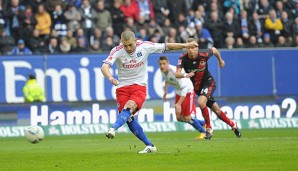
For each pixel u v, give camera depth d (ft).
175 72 195.72
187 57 197.26
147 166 114.93
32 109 241.35
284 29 301.22
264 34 297.94
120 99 138.41
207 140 189.16
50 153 149.89
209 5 301.02
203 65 197.47
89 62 245.65
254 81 256.73
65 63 243.81
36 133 156.25
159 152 141.18
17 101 240.94
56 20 277.85
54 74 243.40
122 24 283.38
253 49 256.73
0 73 239.50
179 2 299.38
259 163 115.96
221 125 252.01
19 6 277.85
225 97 254.06
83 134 243.19
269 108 258.16
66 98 244.01
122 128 247.70
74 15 277.85
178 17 295.48
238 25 293.23
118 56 136.46
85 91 245.04
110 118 246.88
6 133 239.30
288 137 201.57
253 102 256.73
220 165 114.42
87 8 281.33
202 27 289.74
